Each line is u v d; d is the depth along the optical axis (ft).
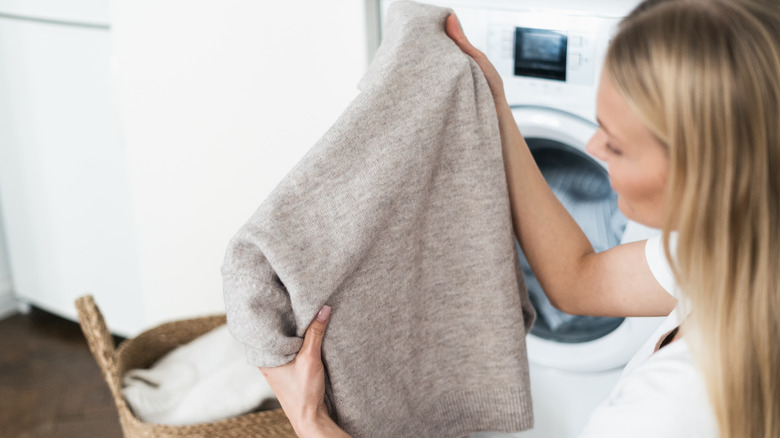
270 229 2.24
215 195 5.71
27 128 6.68
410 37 2.44
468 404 2.97
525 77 4.11
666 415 1.85
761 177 1.76
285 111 5.21
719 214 1.81
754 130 1.74
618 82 1.91
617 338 4.35
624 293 2.74
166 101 5.57
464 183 2.61
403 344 2.71
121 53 5.61
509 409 2.93
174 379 4.63
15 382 6.59
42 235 7.09
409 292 2.66
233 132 5.44
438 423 2.97
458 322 2.82
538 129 4.17
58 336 7.32
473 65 2.52
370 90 2.35
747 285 1.82
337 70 4.92
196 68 5.38
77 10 5.89
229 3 5.09
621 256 2.74
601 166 4.16
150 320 6.36
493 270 2.70
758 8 1.78
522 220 2.84
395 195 2.39
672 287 2.62
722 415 1.82
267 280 2.34
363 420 2.57
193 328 5.14
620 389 2.02
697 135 1.78
